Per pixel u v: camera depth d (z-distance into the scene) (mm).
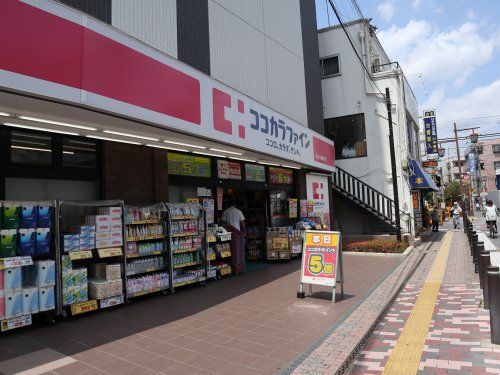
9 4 4258
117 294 6457
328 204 16094
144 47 6027
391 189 18000
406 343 4973
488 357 4391
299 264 11273
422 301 7117
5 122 5438
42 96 4523
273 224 12672
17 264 5148
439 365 4230
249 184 11461
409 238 15258
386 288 7965
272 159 11180
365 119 18609
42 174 6254
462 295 7406
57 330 5387
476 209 62969
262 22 12555
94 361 4309
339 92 19203
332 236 7184
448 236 20609
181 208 8031
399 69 18625
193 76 7227
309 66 15523
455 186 59375
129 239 6871
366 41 18953
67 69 4777
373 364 4375
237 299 7176
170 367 4148
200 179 9617
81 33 4988
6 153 5820
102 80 5227
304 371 3990
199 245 8367
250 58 11711
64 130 6094
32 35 4441
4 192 5781
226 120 8250
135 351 4609
